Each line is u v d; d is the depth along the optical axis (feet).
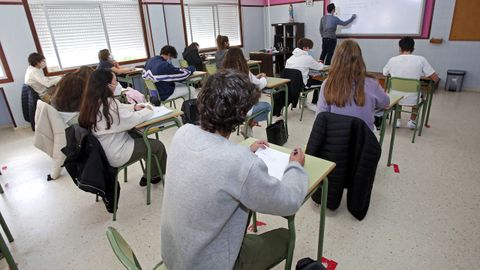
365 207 6.05
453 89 15.72
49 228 6.66
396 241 5.64
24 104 13.53
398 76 10.11
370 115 6.05
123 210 7.13
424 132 10.59
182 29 19.89
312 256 5.42
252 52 22.35
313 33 21.59
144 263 5.49
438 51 16.12
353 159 5.67
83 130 5.94
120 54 17.93
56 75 15.39
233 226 2.79
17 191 8.30
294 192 3.02
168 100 12.04
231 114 2.69
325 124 5.63
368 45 18.71
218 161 2.49
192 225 2.62
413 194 7.02
